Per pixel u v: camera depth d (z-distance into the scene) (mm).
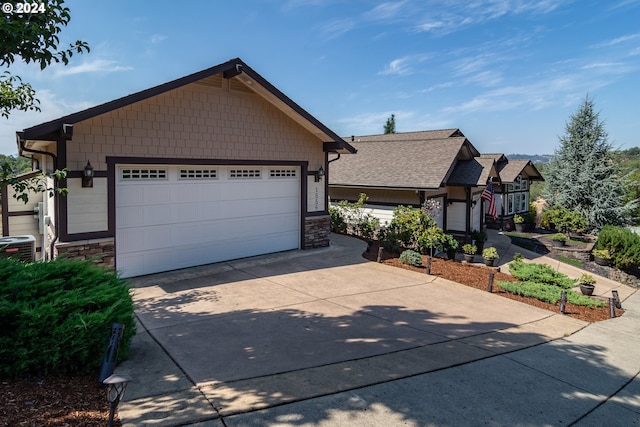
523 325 7895
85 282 5000
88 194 8555
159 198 9773
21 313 4113
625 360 6520
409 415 4219
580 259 19922
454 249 15188
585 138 29781
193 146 10086
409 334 6789
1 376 4191
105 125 8672
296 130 12398
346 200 18891
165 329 6535
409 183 15891
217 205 10891
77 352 4465
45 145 8891
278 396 4441
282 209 12461
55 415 3637
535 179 32281
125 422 3717
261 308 7758
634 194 30016
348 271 10953
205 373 4965
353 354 5789
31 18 4504
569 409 4656
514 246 21344
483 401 4660
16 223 12234
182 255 10305
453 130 25531
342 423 3986
